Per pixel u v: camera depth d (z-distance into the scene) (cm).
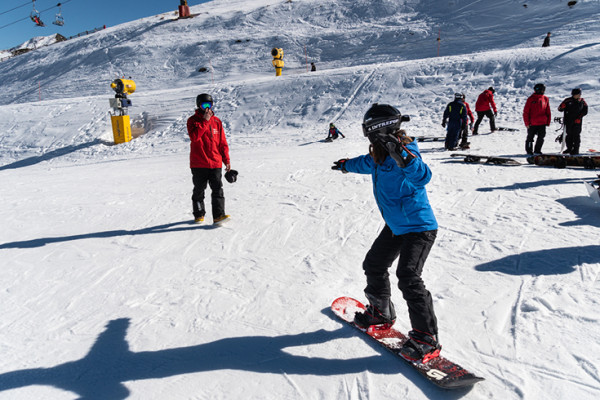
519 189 550
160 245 439
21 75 4769
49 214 595
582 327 238
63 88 3941
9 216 593
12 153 1962
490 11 3078
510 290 289
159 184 797
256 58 3512
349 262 363
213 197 485
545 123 824
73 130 2059
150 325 276
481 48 2556
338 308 282
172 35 4538
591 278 294
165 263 387
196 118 465
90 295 327
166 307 301
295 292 312
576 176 598
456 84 1664
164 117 2034
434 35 3016
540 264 323
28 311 305
